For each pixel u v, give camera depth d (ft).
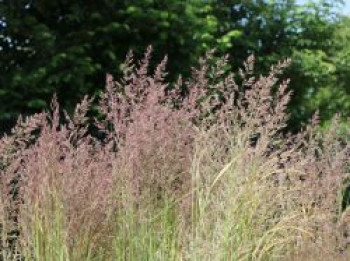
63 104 34.88
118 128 15.19
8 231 13.99
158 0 38.50
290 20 51.01
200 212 13.61
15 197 15.38
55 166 13.53
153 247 13.91
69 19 35.96
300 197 16.34
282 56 49.37
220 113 15.65
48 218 13.28
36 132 26.53
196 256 13.12
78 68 34.35
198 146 14.57
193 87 17.46
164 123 15.12
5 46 35.17
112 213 14.25
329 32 54.13
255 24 49.85
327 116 56.18
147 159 14.52
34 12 36.65
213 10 48.88
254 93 15.51
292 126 50.08
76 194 13.70
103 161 15.51
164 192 14.92
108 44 36.65
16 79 33.09
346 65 60.23
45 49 34.58
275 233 14.58
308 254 15.89
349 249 18.31
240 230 13.32
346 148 19.19
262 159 14.42
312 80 50.62
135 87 16.29
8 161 14.83
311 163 17.89
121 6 37.40
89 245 13.89
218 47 44.01
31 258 13.62
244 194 13.44
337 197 18.40
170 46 38.47
